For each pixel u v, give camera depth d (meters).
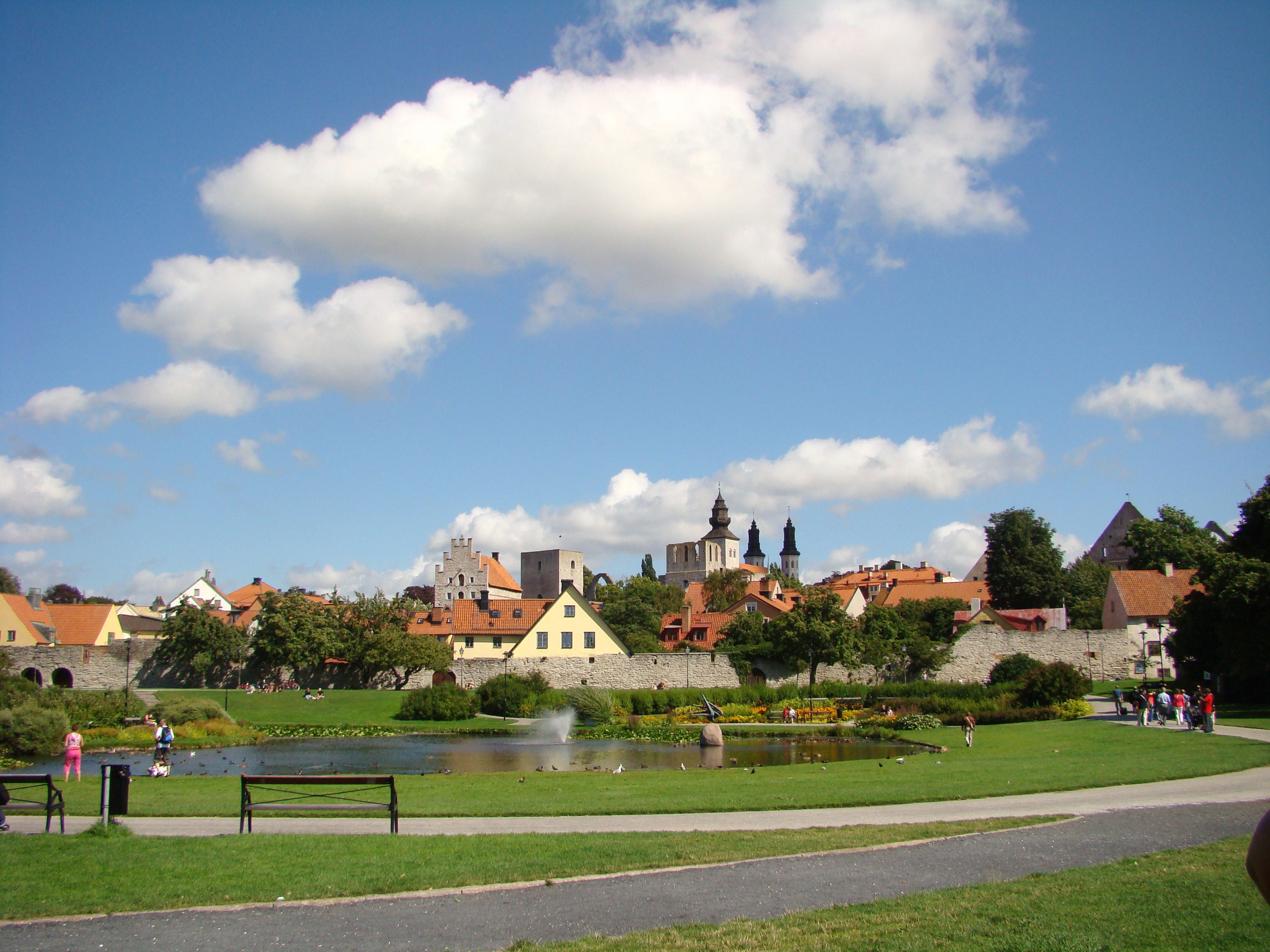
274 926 11.92
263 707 64.44
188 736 49.00
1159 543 97.75
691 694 67.38
